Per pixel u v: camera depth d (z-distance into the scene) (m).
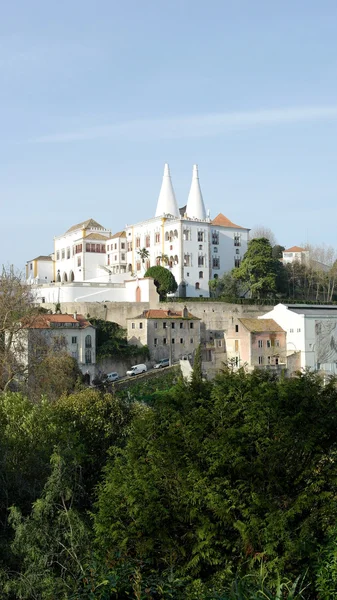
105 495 33.28
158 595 25.02
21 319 76.69
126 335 121.69
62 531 28.98
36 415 43.81
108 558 28.56
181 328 120.44
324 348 117.69
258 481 30.30
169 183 175.50
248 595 22.25
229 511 28.92
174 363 117.25
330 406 33.47
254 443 31.45
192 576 28.19
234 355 117.44
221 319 134.62
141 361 115.56
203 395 37.66
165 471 31.72
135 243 164.25
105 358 111.38
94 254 170.50
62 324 106.19
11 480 36.66
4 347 76.06
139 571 25.38
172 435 33.22
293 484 30.64
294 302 146.12
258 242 148.25
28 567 27.36
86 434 49.00
